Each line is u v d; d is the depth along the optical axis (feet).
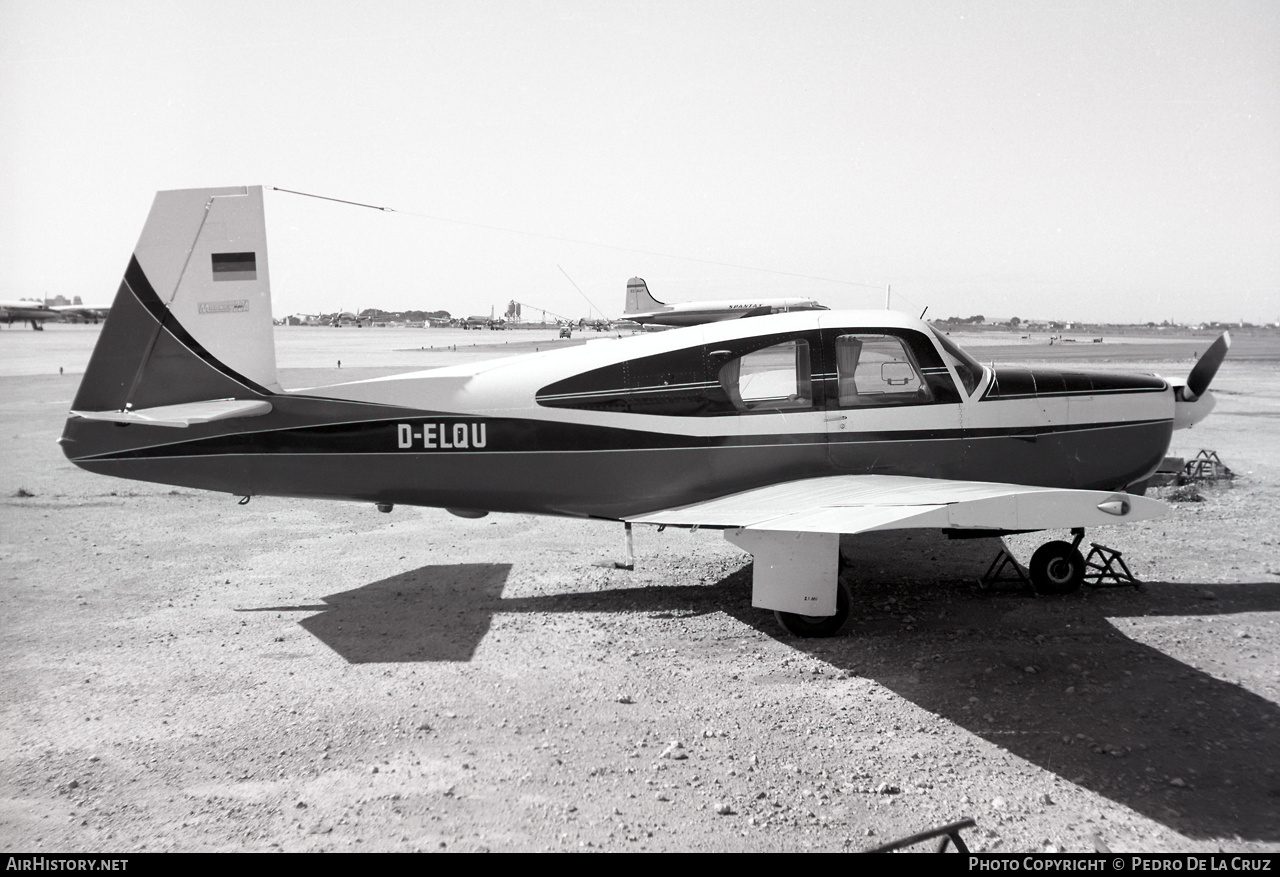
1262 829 9.78
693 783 11.05
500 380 19.07
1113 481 20.12
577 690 14.17
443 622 17.81
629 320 134.00
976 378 19.35
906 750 11.86
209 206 19.17
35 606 18.98
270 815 10.43
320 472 19.38
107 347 19.19
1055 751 11.74
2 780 11.30
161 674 15.02
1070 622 17.11
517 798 10.75
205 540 25.32
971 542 23.89
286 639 16.81
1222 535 23.70
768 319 19.35
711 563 22.24
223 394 19.33
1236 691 13.60
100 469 19.43
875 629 16.97
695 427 18.71
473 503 19.61
